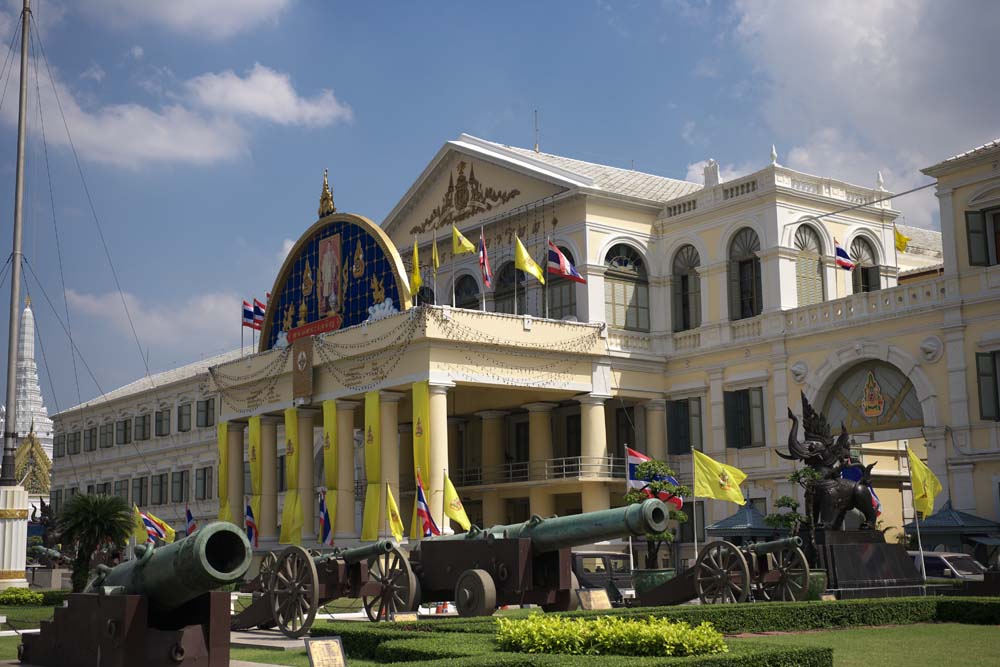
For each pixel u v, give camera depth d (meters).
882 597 30.41
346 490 50.97
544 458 52.91
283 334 59.84
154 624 15.96
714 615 23.45
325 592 26.41
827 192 52.38
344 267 55.97
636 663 14.48
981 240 42.09
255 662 19.56
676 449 52.72
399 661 18.19
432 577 26.84
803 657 15.98
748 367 50.38
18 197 41.75
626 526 24.14
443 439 46.66
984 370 41.38
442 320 46.97
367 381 50.06
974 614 26.75
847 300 46.56
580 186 52.22
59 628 16.75
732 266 51.94
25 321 149.88
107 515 44.09
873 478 53.56
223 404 59.78
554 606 25.69
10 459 42.22
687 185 61.62
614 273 53.50
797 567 28.56
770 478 48.72
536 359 49.66
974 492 41.19
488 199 57.47
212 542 15.48
